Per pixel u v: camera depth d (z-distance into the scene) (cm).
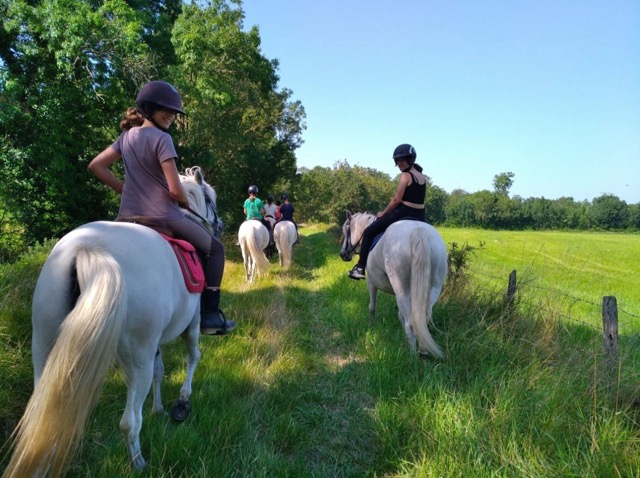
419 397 348
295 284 912
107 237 214
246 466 281
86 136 1230
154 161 261
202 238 286
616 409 307
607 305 370
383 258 461
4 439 289
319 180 4909
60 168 1107
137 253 217
